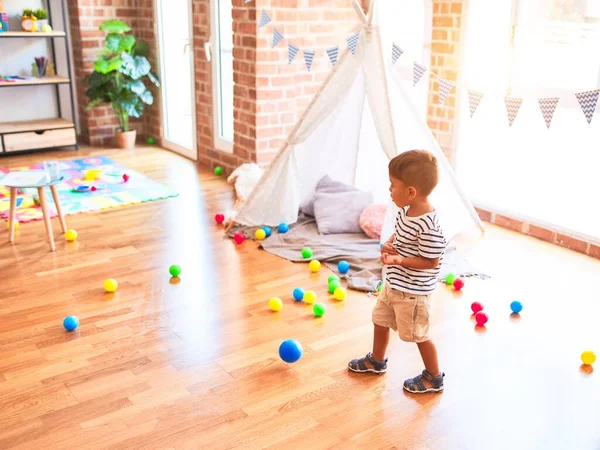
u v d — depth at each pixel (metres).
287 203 3.98
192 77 5.56
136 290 3.21
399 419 2.22
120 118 6.13
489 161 4.41
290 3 4.57
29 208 4.39
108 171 5.32
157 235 3.97
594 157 3.88
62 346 2.68
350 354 2.64
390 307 2.38
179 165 5.62
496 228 4.20
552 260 3.67
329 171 4.20
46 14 5.71
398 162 2.20
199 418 2.21
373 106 3.55
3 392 2.35
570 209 4.04
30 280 3.31
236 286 3.27
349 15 4.88
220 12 5.08
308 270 3.48
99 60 5.83
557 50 3.71
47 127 5.80
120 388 2.39
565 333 2.83
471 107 2.93
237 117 4.98
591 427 2.19
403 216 2.28
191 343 2.71
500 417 2.24
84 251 3.70
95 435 2.12
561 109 3.95
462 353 2.65
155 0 5.84
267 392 2.37
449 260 3.59
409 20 4.58
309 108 3.79
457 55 4.19
